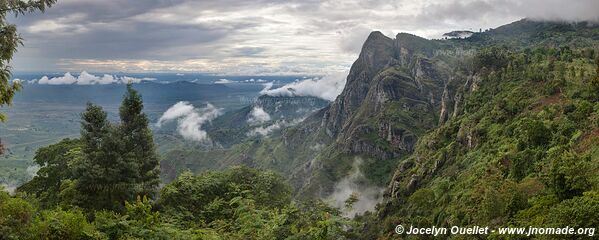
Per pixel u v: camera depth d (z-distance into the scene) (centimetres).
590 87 5525
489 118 7675
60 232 1897
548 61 8594
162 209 3234
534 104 6706
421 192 6769
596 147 3688
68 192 3092
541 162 4134
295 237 1767
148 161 3566
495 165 5200
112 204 3077
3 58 1358
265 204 3691
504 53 11200
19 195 2538
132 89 3566
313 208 2025
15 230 1750
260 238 1914
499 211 3028
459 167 7031
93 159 3092
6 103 1427
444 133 9588
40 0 1403
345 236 1777
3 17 1351
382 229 7444
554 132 4834
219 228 2442
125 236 2058
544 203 2677
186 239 2150
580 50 9244
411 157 10706
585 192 2234
